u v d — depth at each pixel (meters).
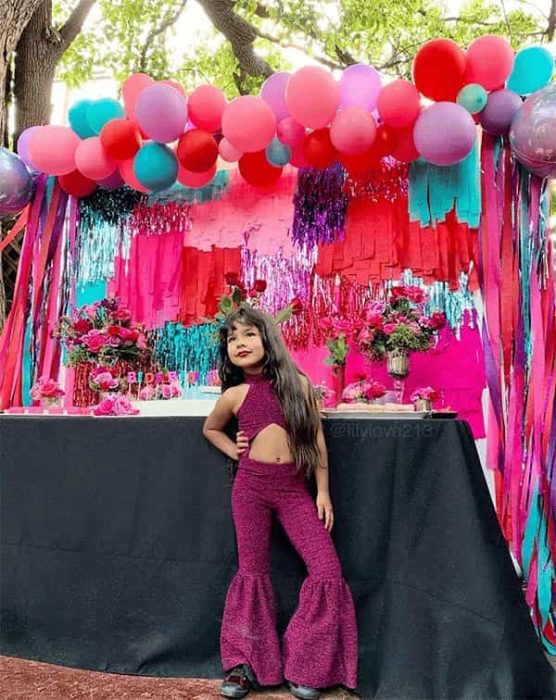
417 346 2.35
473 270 2.70
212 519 1.84
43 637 1.92
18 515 2.00
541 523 2.33
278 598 1.83
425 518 1.68
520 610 1.59
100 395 2.39
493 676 1.52
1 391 3.19
